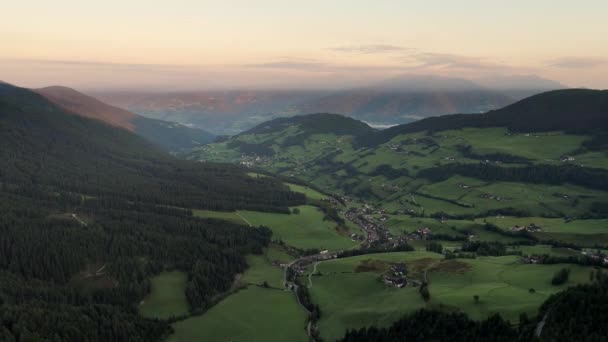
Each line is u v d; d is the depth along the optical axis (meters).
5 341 158.88
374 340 180.75
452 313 180.38
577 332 152.50
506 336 160.50
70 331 176.12
